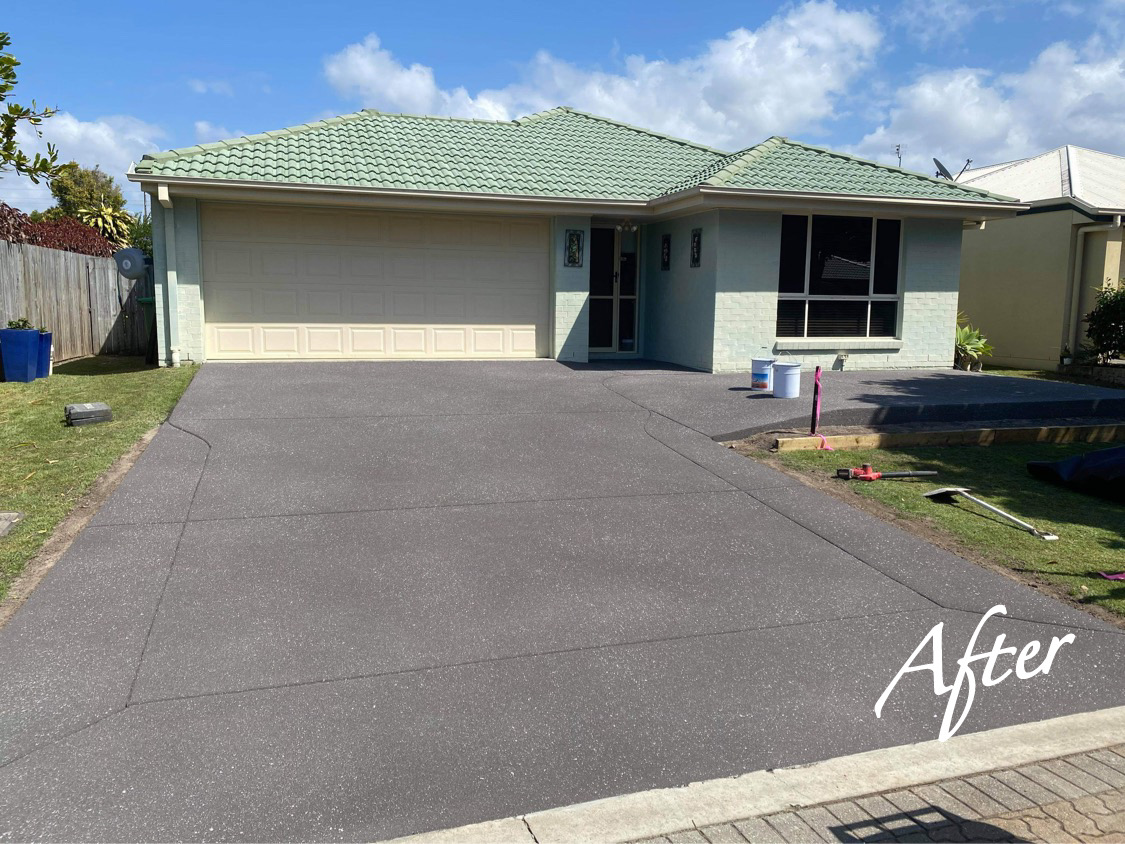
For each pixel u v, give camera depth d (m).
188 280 13.14
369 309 14.09
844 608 5.32
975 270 19.73
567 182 14.85
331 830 3.18
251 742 3.73
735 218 13.67
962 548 6.52
